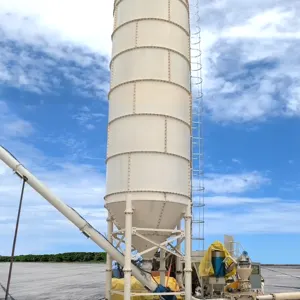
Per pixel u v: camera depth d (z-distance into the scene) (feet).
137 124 49.24
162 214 47.98
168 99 50.75
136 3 53.72
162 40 52.49
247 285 52.31
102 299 86.02
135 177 47.50
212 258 56.08
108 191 49.65
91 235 49.14
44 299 86.38
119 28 54.49
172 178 48.39
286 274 224.33
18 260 406.00
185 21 56.49
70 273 188.34
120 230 50.01
